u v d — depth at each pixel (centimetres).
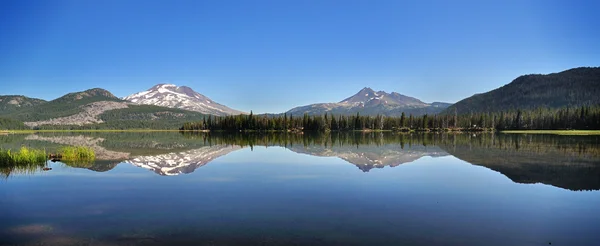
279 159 4159
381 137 10856
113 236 1358
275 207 1786
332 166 3466
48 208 1792
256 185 2402
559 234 1397
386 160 4031
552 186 2377
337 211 1711
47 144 7506
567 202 1925
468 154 4706
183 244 1263
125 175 2875
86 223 1527
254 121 17350
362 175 2862
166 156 4516
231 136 12431
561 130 15162
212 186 2367
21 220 1584
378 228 1448
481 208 1789
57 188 2316
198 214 1655
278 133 15512
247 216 1619
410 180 2612
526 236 1368
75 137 12375
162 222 1530
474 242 1296
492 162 3772
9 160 3488
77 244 1280
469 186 2373
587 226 1502
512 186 2375
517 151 5088
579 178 2714
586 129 14412
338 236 1344
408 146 6412
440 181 2566
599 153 4675
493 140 8262
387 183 2484
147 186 2372
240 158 4291
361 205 1831
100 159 4097
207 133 16588
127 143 7869
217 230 1416
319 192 2162
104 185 2419
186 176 2819
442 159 4106
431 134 13450
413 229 1438
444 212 1702
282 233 1377
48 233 1402
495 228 1464
